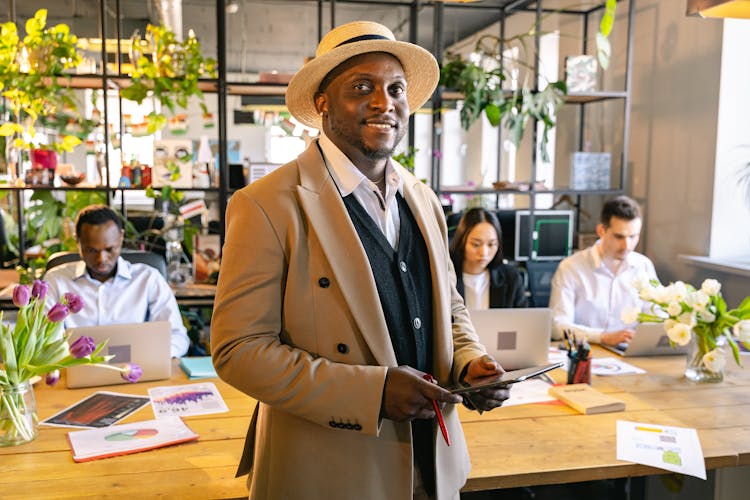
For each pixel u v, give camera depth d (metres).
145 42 4.07
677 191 4.25
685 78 4.14
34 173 3.93
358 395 1.11
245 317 1.14
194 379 2.25
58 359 1.74
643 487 2.34
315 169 1.22
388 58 1.20
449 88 4.30
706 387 2.21
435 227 1.34
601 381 2.27
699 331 2.25
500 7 5.56
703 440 1.76
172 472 1.56
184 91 4.00
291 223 1.17
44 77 3.84
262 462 1.23
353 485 1.18
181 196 4.11
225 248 1.18
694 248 4.11
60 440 1.73
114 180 4.33
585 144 4.78
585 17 5.18
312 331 1.17
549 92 4.17
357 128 1.18
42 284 1.72
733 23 3.81
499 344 2.29
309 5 6.90
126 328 2.18
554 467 1.58
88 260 2.77
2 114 4.32
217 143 4.26
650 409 2.00
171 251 4.06
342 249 1.17
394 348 1.22
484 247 2.98
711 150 3.94
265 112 6.64
